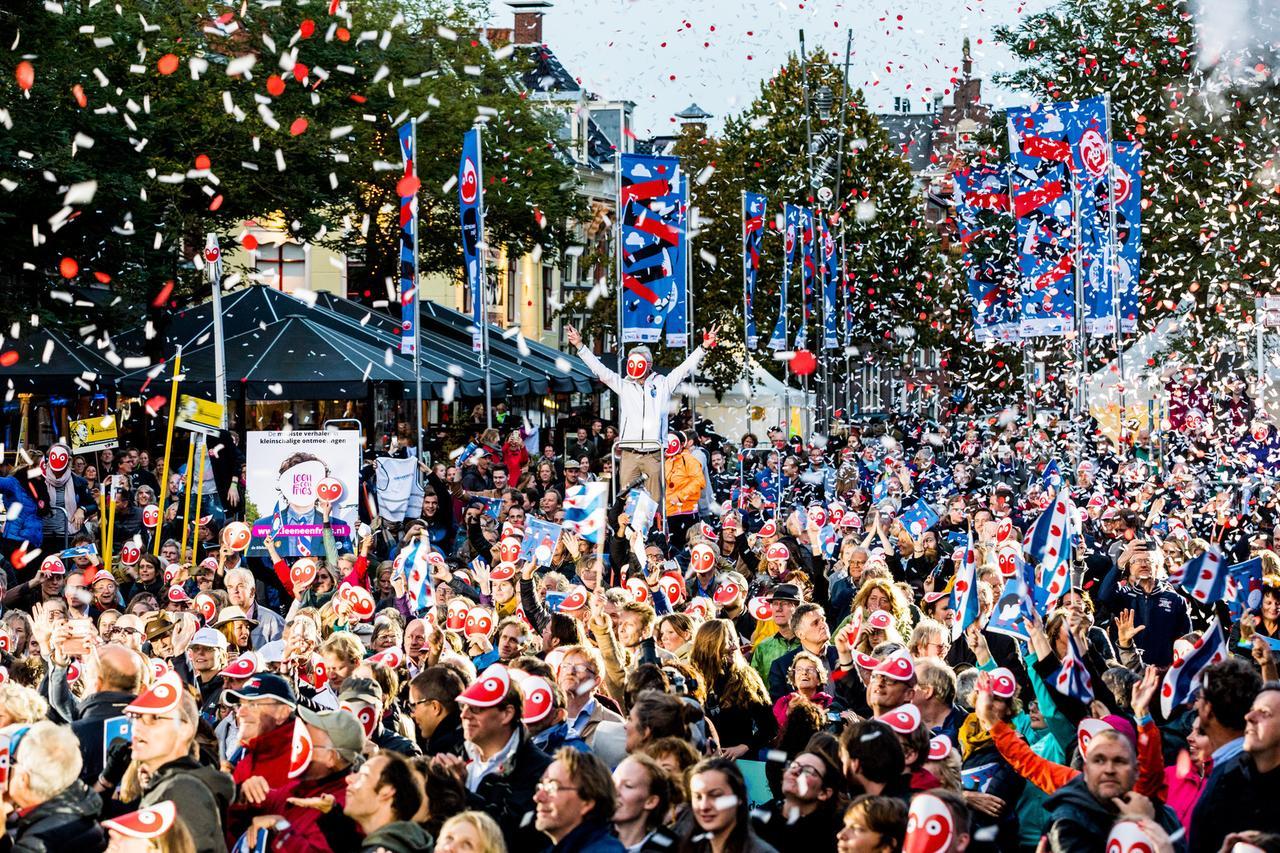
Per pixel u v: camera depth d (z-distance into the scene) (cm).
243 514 2000
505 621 1019
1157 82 3653
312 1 3244
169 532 1809
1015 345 3616
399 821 619
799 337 3456
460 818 573
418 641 1057
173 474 2342
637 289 2309
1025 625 893
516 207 4112
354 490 1720
